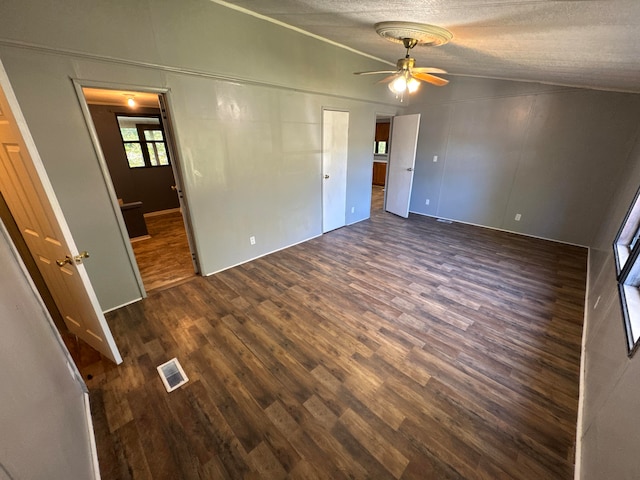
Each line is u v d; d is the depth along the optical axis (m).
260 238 3.77
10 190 1.76
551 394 1.81
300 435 1.58
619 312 1.65
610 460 1.08
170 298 2.86
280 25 3.14
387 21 2.13
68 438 1.23
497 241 4.44
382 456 1.47
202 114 2.81
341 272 3.41
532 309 2.69
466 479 1.37
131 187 5.85
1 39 1.78
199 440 1.55
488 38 2.01
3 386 0.85
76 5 1.98
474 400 1.77
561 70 2.74
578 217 4.18
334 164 4.50
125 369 2.01
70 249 1.65
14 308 1.17
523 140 4.42
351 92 4.27
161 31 2.38
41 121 2.02
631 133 3.58
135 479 1.38
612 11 1.08
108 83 2.23
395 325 2.46
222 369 2.01
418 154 5.74
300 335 2.34
